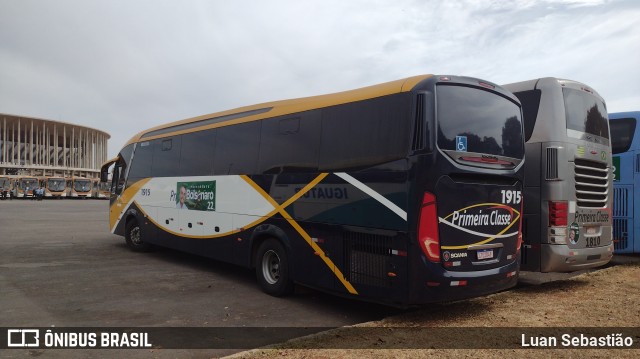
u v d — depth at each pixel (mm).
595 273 9242
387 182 5793
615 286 8047
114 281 8727
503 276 6188
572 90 7910
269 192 7785
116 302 7133
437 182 5508
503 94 6535
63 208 37844
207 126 9734
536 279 8906
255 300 7398
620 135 10656
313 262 6816
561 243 7383
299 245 7090
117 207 13633
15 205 42656
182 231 10367
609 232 8430
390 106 5938
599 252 8000
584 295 7387
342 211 6387
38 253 12266
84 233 17469
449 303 6875
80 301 7156
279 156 7668
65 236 16422
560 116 7574
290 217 7297
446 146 5664
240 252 8461
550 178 7449
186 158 10406
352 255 6203
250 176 8281
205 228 9539
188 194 10203
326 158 6758
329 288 6535
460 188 5742
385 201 5789
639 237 10273
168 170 11109
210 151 9555
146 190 12039
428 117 5574
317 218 6789
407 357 4652
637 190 10336
